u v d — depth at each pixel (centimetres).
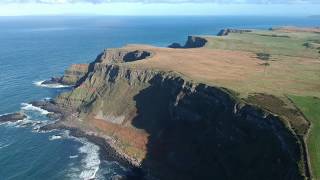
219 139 11219
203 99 12850
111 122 14912
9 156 12556
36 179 11238
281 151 9181
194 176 11075
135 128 14225
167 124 13688
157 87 15412
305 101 11150
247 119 10669
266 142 9762
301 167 8231
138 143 13338
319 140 8925
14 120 15650
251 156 9844
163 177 11431
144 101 15250
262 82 13538
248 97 11556
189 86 13612
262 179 9075
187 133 12700
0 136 14100
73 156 12625
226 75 14788
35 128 14900
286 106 10731
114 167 11994
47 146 13300
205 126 12219
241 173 9750
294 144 8875
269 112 10250
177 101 13600
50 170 11744
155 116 14338
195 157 11638
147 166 12038
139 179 11369
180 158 11931
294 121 9719
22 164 12062
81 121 15362
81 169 11825
